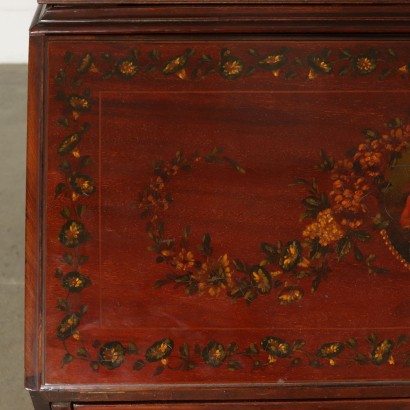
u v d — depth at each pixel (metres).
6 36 2.08
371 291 1.56
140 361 1.56
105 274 1.56
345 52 1.56
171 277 1.56
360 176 1.56
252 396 1.57
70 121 1.56
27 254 1.55
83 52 1.55
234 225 1.56
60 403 1.57
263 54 1.56
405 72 1.56
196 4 1.55
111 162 1.56
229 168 1.56
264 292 1.56
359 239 1.56
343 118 1.56
